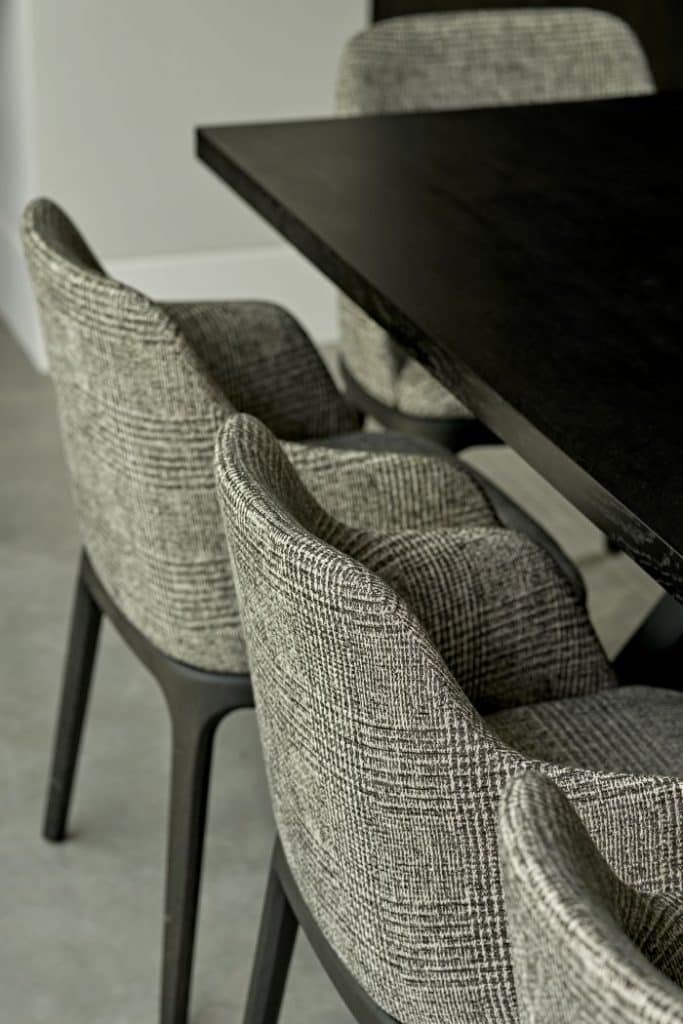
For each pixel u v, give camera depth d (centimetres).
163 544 204
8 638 333
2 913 255
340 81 324
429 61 332
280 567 135
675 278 220
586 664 190
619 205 252
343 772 142
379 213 244
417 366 299
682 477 162
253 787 289
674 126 300
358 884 150
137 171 469
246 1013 197
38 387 462
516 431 177
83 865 268
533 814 100
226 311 256
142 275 481
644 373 187
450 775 136
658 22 482
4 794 284
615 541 159
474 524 212
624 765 172
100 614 256
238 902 260
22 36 447
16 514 387
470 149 280
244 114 474
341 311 311
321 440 259
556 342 196
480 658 185
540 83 343
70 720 263
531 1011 100
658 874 147
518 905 96
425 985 149
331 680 137
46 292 204
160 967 246
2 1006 236
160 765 295
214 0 458
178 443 194
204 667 211
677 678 231
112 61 454
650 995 83
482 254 227
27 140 461
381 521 208
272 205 251
